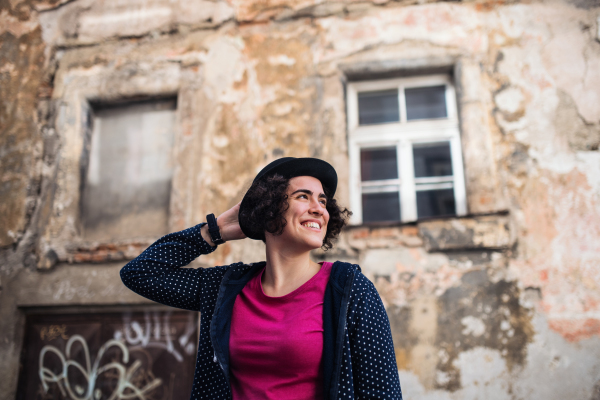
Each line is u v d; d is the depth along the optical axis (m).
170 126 4.12
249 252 3.47
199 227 1.47
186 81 4.04
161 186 3.98
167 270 1.39
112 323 3.58
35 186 3.96
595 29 3.57
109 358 3.51
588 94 3.44
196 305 1.39
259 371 1.16
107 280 3.56
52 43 4.37
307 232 1.30
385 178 3.88
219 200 3.69
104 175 4.09
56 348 3.60
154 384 3.40
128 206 3.97
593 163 3.28
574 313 3.00
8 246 3.79
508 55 3.65
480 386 2.95
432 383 3.00
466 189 3.47
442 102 3.99
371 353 1.12
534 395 2.88
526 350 2.97
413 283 3.23
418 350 3.08
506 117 3.50
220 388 1.18
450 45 3.78
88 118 4.18
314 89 3.87
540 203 3.26
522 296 3.08
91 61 4.26
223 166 3.78
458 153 3.76
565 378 2.88
